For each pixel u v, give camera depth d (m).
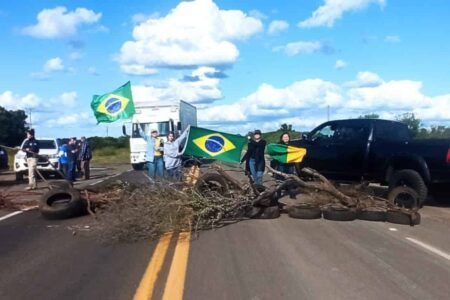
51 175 25.55
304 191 13.24
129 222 9.53
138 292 6.34
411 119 24.62
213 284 6.66
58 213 11.71
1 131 84.88
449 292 6.43
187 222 10.19
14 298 6.20
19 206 13.77
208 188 11.23
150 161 18.48
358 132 15.10
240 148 13.49
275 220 11.75
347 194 12.52
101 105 15.38
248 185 12.16
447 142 13.12
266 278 6.95
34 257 8.23
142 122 30.98
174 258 8.04
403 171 13.50
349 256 8.25
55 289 6.52
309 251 8.60
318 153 15.60
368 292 6.39
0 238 9.79
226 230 10.52
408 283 6.79
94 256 8.27
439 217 12.53
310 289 6.48
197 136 13.32
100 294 6.30
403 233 10.37
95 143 68.44
